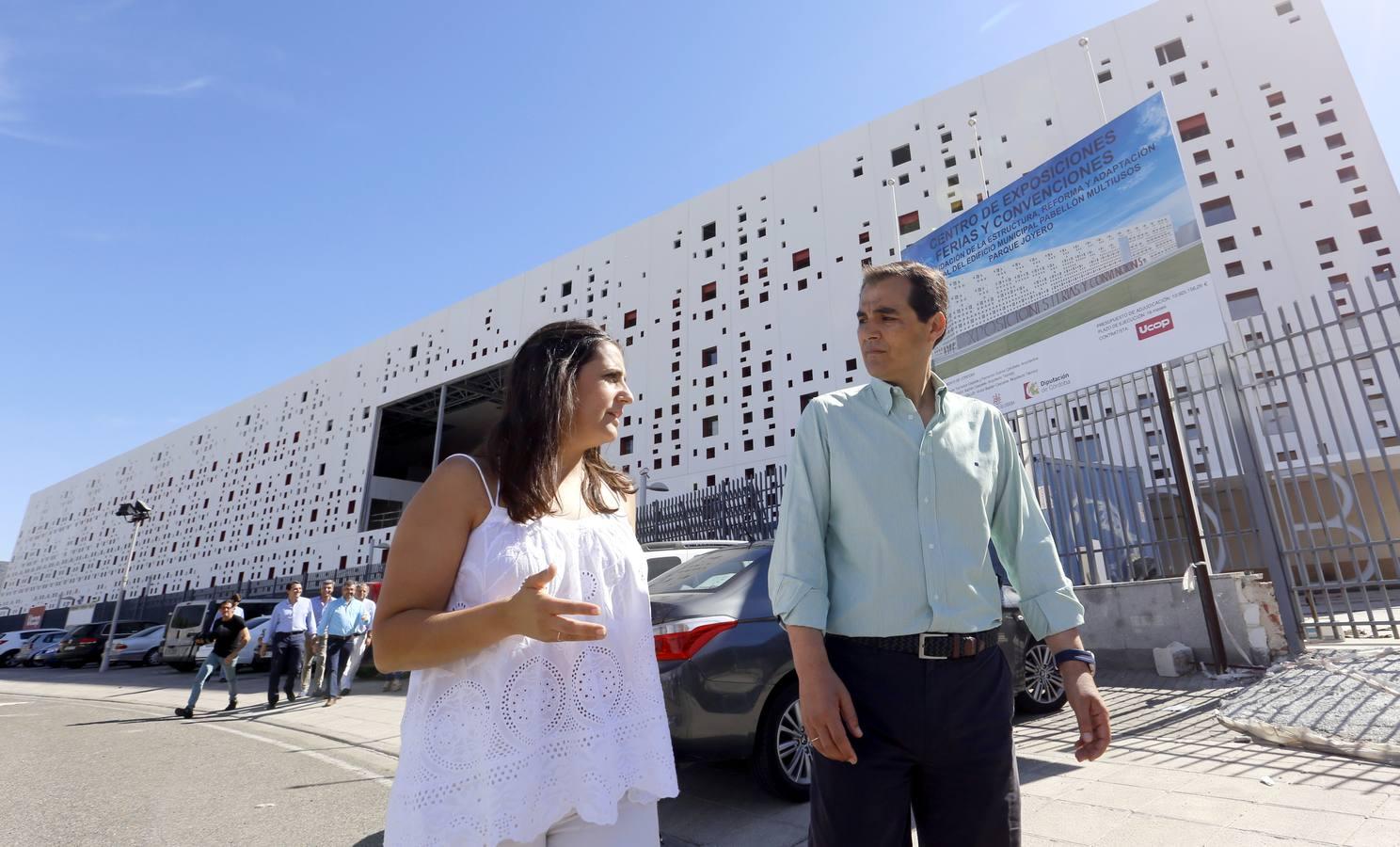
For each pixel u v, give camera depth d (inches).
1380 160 756.6
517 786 41.4
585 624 39.6
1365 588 181.8
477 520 47.2
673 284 1268.5
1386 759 121.6
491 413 1726.1
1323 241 764.0
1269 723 146.8
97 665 915.4
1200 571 210.8
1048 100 959.0
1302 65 821.9
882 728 55.8
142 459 2304.4
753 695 137.5
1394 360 172.9
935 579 58.6
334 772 205.0
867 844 53.7
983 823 55.0
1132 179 237.8
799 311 1098.7
